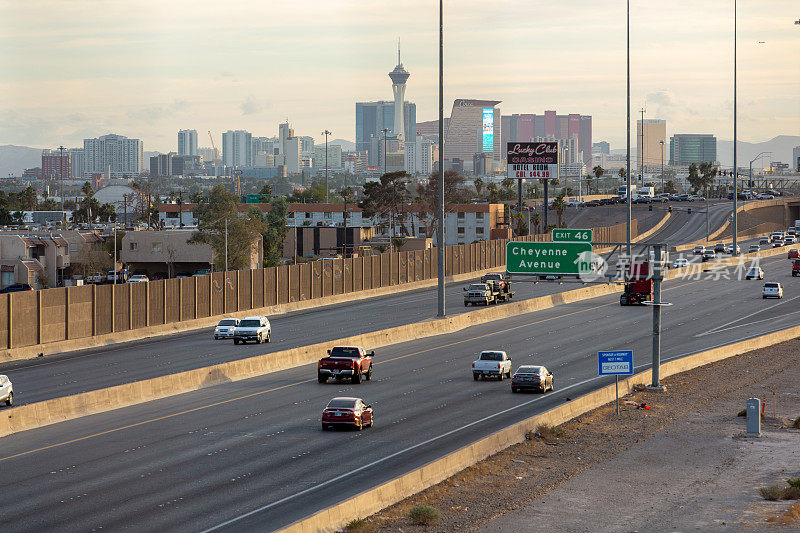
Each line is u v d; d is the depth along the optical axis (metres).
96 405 85.69
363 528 50.81
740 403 100.00
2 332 125.75
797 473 71.00
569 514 58.34
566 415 86.50
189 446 70.88
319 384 102.56
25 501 55.25
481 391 97.88
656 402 98.19
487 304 183.25
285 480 60.56
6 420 75.56
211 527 50.03
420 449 70.06
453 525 54.25
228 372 104.69
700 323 159.75
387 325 157.75
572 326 155.25
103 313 143.38
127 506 54.25
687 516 58.78
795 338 149.00
